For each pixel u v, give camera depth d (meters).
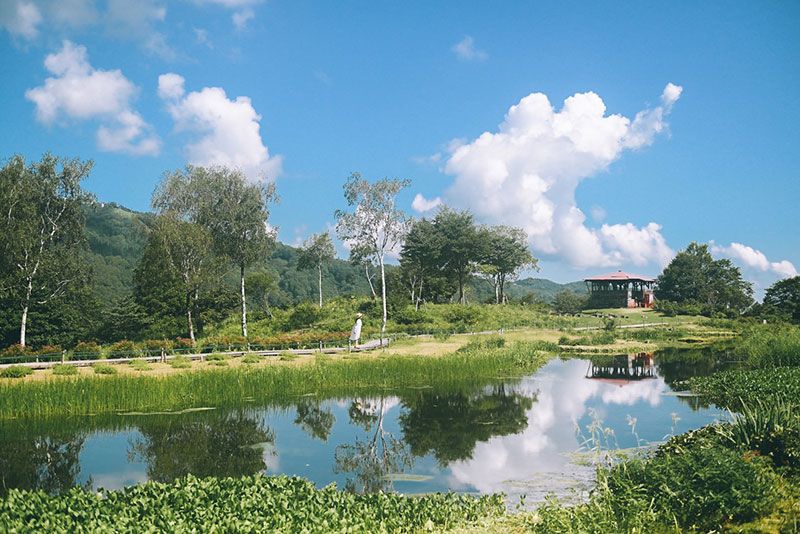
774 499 9.30
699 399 26.33
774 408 13.30
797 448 11.38
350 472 16.81
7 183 46.47
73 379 27.97
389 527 10.15
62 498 11.11
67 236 50.91
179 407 27.25
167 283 58.56
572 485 14.45
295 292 132.00
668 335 63.47
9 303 49.09
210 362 37.00
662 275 120.50
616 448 17.56
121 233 113.56
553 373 38.00
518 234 103.12
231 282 96.12
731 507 9.23
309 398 29.78
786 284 87.56
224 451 19.56
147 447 20.14
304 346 47.06
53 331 51.31
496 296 103.00
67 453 19.34
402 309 71.62
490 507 11.79
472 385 33.38
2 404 24.56
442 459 17.95
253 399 29.41
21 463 18.19
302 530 9.20
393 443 20.39
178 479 12.53
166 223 53.12
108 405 26.25
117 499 11.22
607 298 108.19
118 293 88.62
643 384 32.47
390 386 33.28
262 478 12.93
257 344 46.06
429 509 11.17
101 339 55.78
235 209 54.88
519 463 16.98
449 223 92.88
